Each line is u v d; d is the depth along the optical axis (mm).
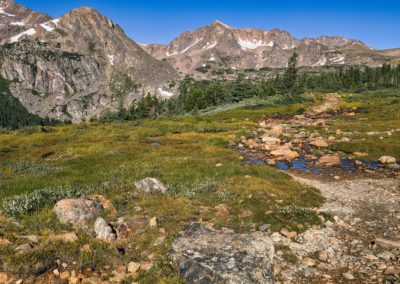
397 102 79438
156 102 149625
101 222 12250
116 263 10406
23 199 14617
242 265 9734
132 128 57375
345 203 17453
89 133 51250
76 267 9734
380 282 10156
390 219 15211
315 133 43125
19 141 44438
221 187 18188
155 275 9742
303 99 96250
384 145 32031
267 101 95938
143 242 11688
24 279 8758
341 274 10742
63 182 19219
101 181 19734
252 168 23547
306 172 25094
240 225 13555
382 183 21484
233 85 132375
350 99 96625
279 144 37938
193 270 9625
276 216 14430
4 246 9789
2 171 24719
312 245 12656
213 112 89188
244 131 47344
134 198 16391
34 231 11906
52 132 55906
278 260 11414
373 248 12367
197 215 14266
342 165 27078
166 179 20266
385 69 181500
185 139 42625
